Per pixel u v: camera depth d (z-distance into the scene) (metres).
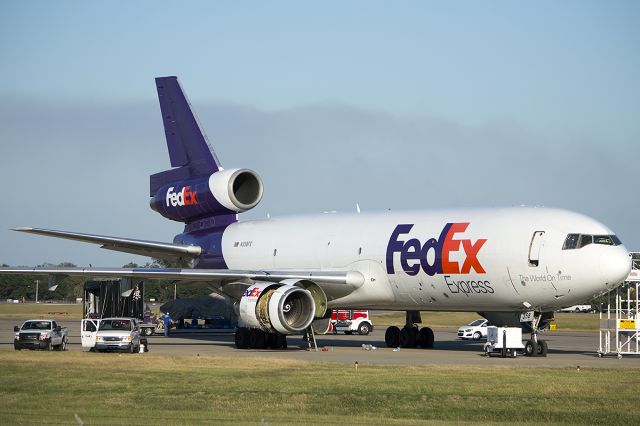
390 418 74.38
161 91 189.00
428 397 82.31
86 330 139.12
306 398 81.88
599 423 72.62
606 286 129.00
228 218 185.00
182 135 186.62
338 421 70.81
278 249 169.12
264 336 150.25
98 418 70.62
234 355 131.75
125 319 139.88
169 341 181.00
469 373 101.00
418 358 128.38
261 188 179.50
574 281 129.12
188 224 190.38
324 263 159.75
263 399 81.44
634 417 74.31
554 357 133.38
